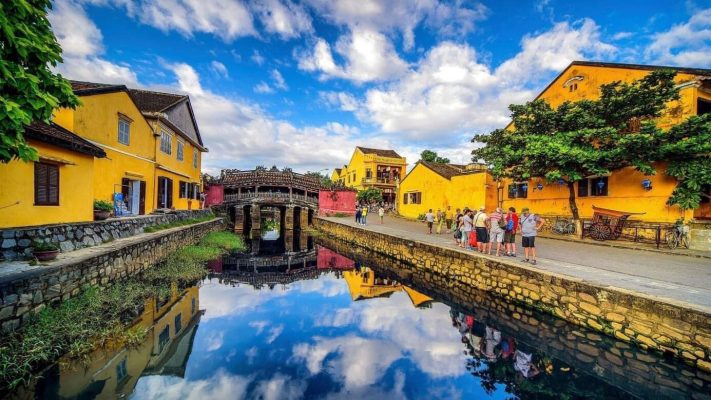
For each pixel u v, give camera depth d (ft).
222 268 43.37
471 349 19.81
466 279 33.71
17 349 14.25
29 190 22.79
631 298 18.72
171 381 15.07
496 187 65.05
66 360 15.52
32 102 11.59
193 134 73.72
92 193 30.17
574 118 41.86
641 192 41.04
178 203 63.10
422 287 35.01
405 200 96.63
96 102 35.86
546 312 24.35
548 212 54.34
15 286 15.47
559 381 16.14
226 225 92.17
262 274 41.57
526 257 29.22
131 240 32.60
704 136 32.27
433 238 48.85
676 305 16.65
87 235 27.84
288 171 101.55
